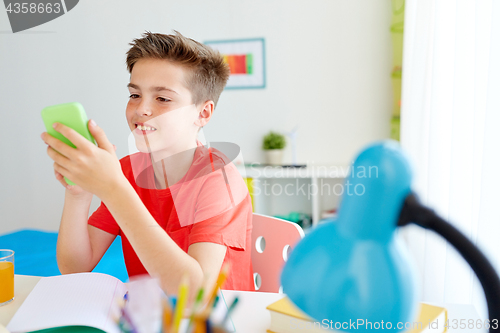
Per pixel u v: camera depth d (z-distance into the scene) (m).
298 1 2.43
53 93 2.87
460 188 1.43
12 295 0.68
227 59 2.54
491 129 1.21
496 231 1.19
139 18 2.68
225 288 0.79
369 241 0.23
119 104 2.79
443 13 1.62
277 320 0.53
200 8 2.57
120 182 0.63
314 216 2.28
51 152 0.62
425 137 1.76
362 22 2.36
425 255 1.57
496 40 1.20
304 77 2.46
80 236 0.90
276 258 0.94
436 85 1.63
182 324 0.50
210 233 0.79
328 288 0.23
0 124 2.97
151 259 0.65
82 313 0.58
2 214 3.06
